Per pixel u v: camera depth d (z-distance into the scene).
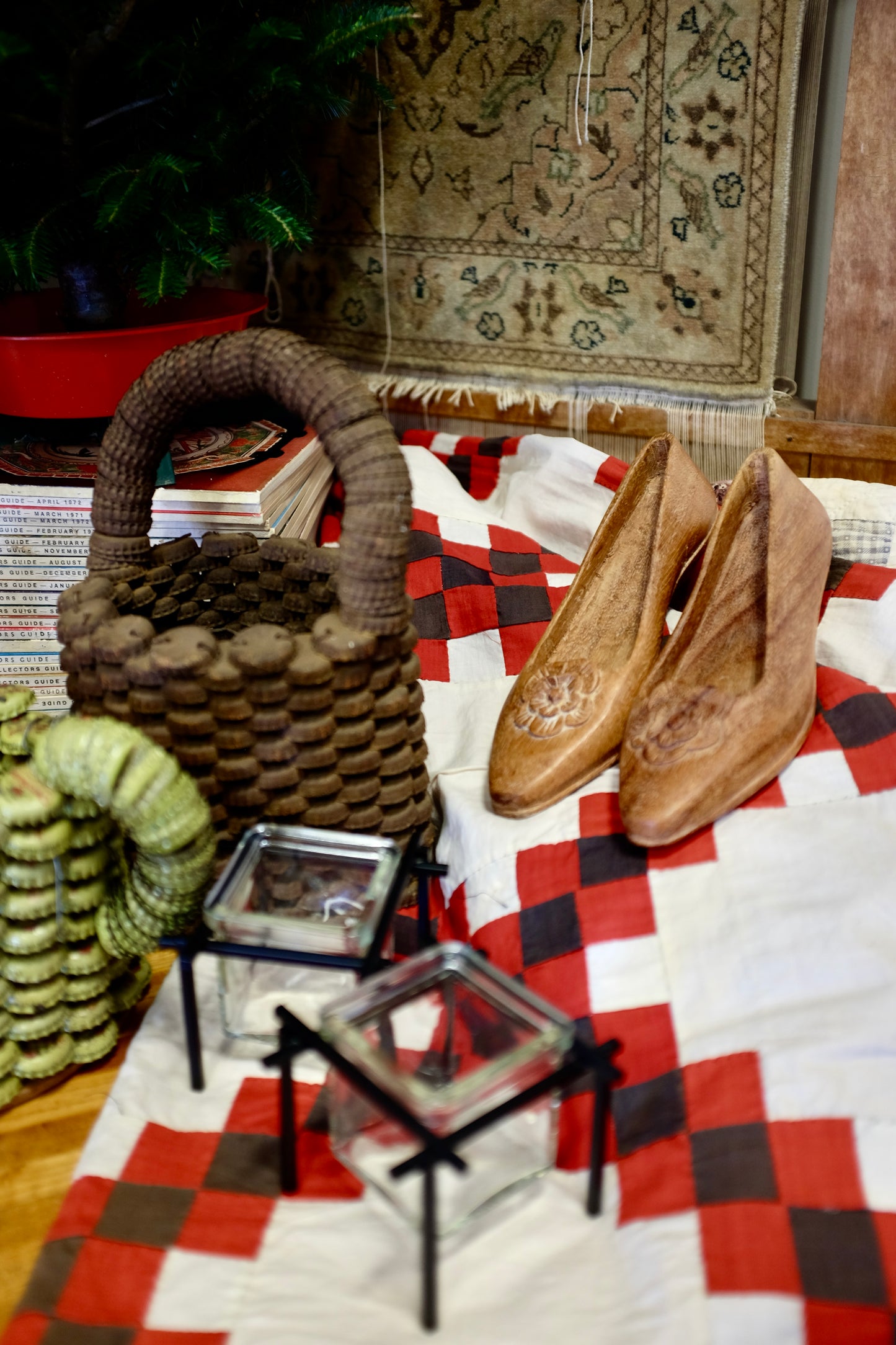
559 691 0.71
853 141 0.88
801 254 0.96
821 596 0.71
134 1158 0.54
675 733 0.64
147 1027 0.62
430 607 0.88
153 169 0.70
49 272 0.71
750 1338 0.43
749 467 0.72
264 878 0.58
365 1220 0.51
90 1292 0.48
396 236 1.06
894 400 0.95
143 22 0.76
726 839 0.61
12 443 0.88
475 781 0.72
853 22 0.87
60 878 0.55
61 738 0.51
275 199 0.84
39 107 0.77
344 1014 0.46
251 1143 0.55
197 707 0.59
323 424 0.59
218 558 0.72
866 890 0.58
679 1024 0.56
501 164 0.99
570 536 0.98
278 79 0.73
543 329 1.05
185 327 0.80
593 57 0.93
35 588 0.81
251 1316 0.47
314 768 0.61
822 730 0.67
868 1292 0.44
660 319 1.00
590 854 0.63
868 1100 0.51
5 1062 0.57
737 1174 0.49
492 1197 0.47
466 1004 0.49
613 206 0.97
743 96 0.90
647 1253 0.48
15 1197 0.54
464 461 1.09
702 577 0.71
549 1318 0.46
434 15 0.95
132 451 0.64
